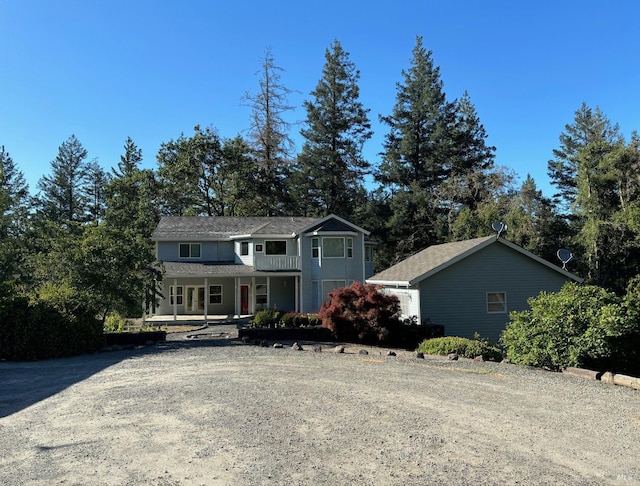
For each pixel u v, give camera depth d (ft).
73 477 14.82
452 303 62.95
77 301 48.42
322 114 151.23
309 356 41.81
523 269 65.46
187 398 25.03
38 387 29.37
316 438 18.48
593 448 17.71
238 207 143.95
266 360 38.83
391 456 16.61
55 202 175.11
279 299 103.76
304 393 26.16
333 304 59.16
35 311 43.21
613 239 101.04
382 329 56.44
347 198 147.95
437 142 143.95
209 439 18.35
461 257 62.75
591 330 34.01
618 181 102.06
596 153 107.45
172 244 102.42
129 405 23.79
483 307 63.77
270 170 145.18
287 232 101.19
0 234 92.07
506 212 122.62
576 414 22.53
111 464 15.87
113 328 62.59
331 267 98.27
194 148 135.03
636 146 103.35
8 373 34.86
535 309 38.19
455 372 34.01
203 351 45.27
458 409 23.06
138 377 31.63
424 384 29.09
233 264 100.83
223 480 14.57
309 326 63.36
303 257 99.09
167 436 18.74
